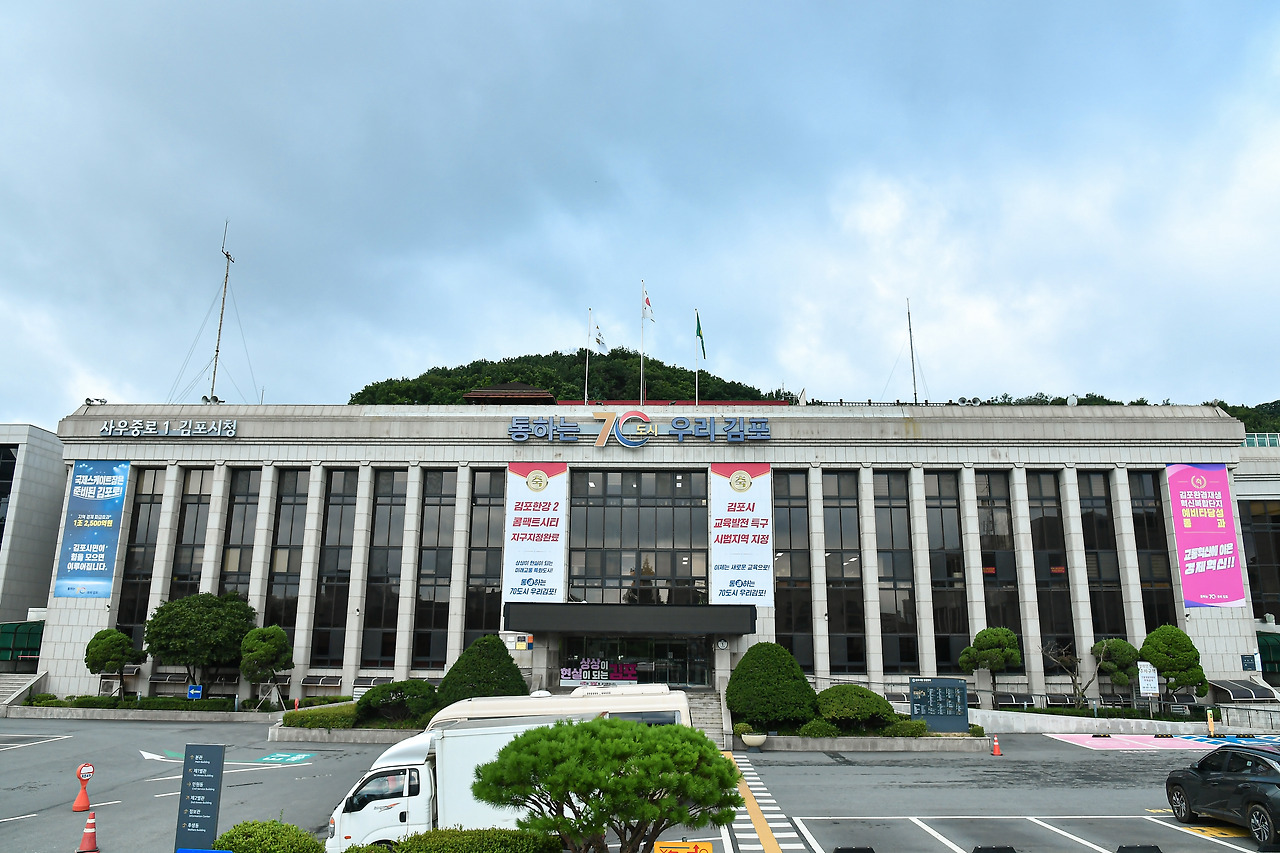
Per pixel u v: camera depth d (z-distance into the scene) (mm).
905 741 38312
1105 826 23000
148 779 30359
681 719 21172
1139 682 46844
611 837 19797
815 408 56938
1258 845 20125
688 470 56219
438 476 56969
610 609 47500
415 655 54062
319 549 55531
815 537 54188
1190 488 53969
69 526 56031
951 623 53469
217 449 56906
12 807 25875
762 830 22922
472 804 18406
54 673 53844
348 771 31859
